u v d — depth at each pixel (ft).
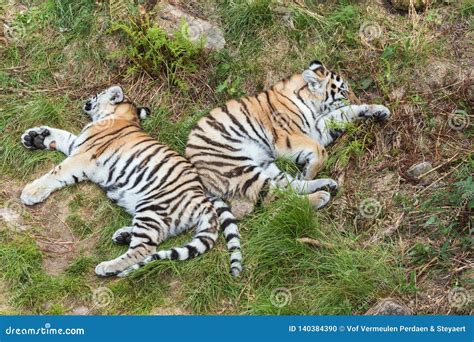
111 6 37.06
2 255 29.40
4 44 37.22
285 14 37.29
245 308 28.40
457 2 38.45
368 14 37.86
